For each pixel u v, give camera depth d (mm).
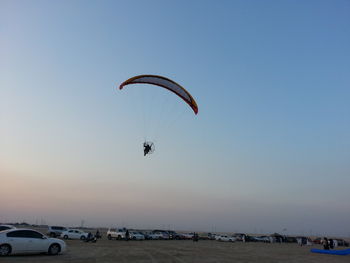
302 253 32750
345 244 67000
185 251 27562
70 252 21719
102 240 43344
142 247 30875
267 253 30031
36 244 18266
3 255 17281
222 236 60531
